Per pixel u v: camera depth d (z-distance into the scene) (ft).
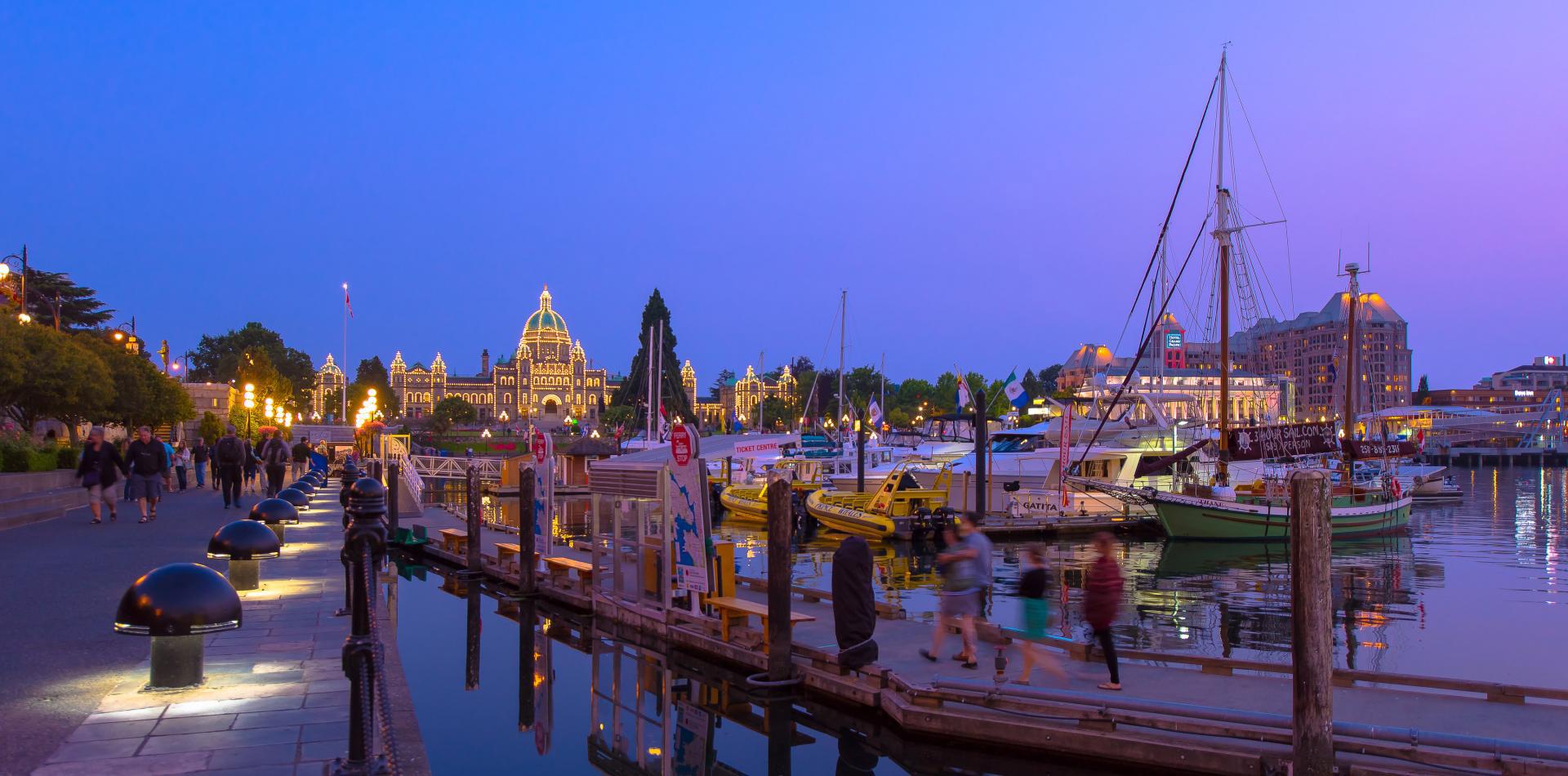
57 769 25.80
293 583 57.93
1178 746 34.30
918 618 69.87
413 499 125.08
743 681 47.91
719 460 200.85
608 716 42.98
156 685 33.50
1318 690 30.19
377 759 21.38
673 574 58.18
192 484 151.33
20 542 70.18
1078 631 67.77
